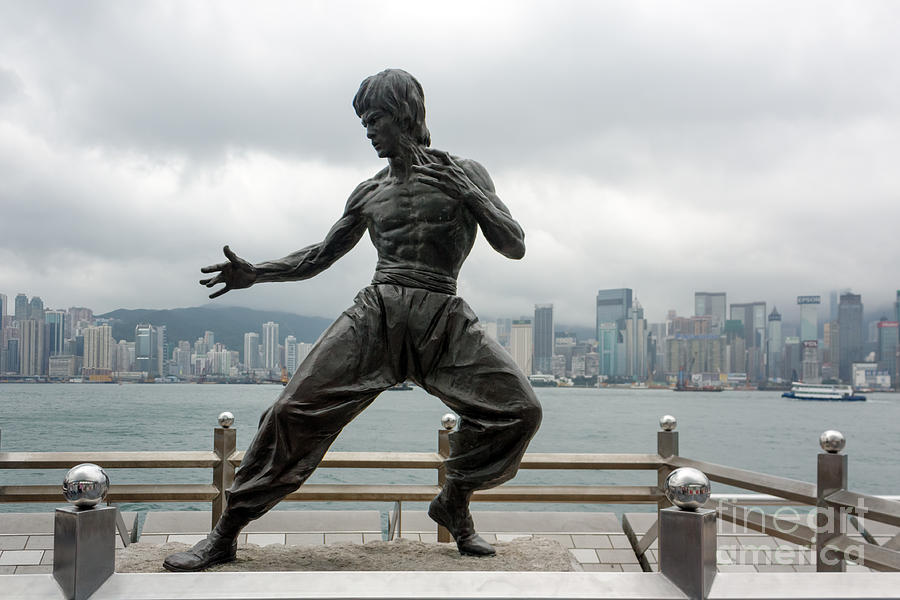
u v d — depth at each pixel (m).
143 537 5.81
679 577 1.50
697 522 1.49
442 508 4.18
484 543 4.21
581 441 25.02
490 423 3.90
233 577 1.53
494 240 4.00
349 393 3.88
